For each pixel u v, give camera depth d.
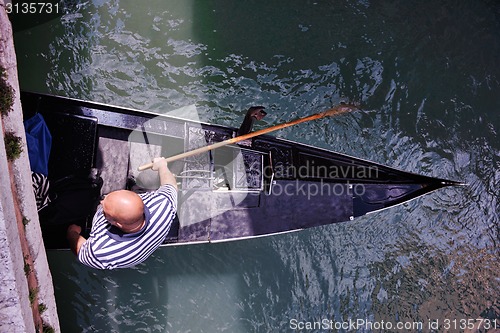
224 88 9.70
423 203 9.88
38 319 6.24
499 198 10.42
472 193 10.27
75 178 7.47
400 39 10.59
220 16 9.99
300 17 10.29
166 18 9.79
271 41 10.07
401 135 10.13
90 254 6.61
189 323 9.13
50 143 7.23
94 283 8.77
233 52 9.87
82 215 7.57
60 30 9.41
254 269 9.26
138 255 6.66
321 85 10.03
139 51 9.59
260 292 9.33
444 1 11.00
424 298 9.86
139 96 9.44
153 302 8.98
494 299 10.09
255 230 8.38
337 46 10.27
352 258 9.60
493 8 11.21
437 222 9.99
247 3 10.16
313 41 10.22
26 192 5.83
